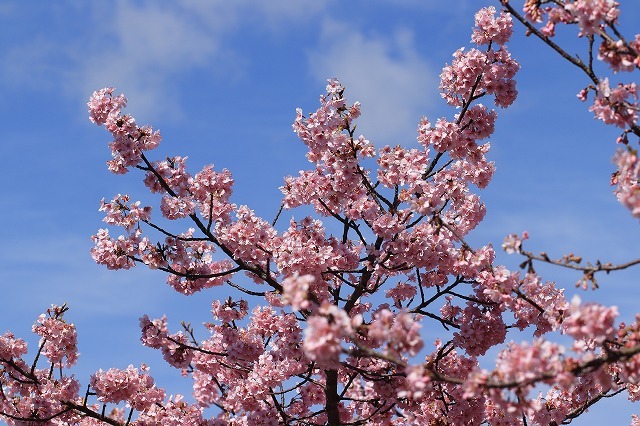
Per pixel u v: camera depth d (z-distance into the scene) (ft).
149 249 32.58
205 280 35.32
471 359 34.83
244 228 32.91
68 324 35.70
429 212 29.19
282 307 35.86
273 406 35.01
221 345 38.01
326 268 32.65
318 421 37.40
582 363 18.07
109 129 31.78
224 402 34.91
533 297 30.19
